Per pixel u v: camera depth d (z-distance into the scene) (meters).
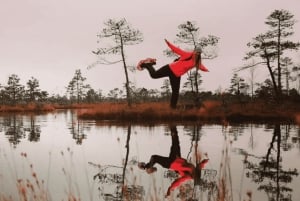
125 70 37.19
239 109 29.58
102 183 7.30
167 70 14.48
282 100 35.41
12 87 86.00
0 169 9.00
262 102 35.22
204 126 21.22
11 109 61.06
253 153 10.74
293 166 8.70
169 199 5.91
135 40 37.25
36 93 95.94
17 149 12.73
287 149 11.52
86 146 13.32
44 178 7.93
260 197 5.97
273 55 38.75
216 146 12.28
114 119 29.58
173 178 7.56
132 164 9.42
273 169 8.35
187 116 27.06
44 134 18.44
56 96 114.88
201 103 30.88
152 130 19.00
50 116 41.56
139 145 13.12
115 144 13.66
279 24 38.69
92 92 109.25
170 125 22.34
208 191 6.29
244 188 6.58
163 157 10.35
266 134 16.25
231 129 19.03
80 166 9.30
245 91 53.78
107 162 9.84
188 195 6.04
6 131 20.69
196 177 7.50
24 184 7.25
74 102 106.81
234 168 8.48
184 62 14.39
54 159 10.49
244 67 40.16
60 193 6.59
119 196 6.27
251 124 23.09
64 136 17.20
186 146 12.45
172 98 14.92
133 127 21.41
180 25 37.09
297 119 23.95
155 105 30.77
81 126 23.41
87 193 6.55
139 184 7.12
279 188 6.57
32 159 10.53
